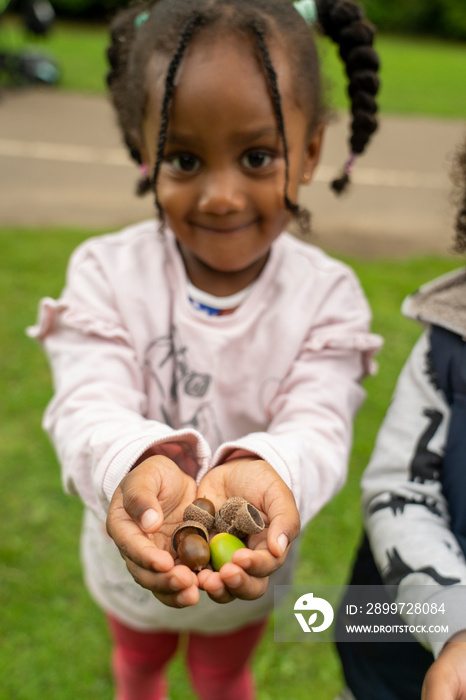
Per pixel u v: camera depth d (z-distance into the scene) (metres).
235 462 0.51
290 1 0.60
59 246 2.11
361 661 0.61
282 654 0.91
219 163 0.54
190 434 0.51
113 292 0.64
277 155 0.55
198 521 0.47
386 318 1.73
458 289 0.58
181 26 0.55
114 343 0.62
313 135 0.61
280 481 0.47
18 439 1.27
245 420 0.63
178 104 0.52
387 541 0.54
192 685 0.83
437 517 0.54
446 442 0.56
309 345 0.62
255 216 0.56
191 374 0.62
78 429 0.56
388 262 2.18
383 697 0.59
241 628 0.71
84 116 3.96
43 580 1.00
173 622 0.66
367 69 0.64
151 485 0.45
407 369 0.60
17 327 1.61
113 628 0.73
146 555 0.41
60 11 8.84
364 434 1.32
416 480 0.56
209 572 0.42
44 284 1.83
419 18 10.09
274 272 0.64
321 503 0.55
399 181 3.14
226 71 0.52
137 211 2.59
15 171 2.96
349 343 0.62
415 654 0.58
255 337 0.63
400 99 4.97
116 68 0.67
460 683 0.43
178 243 0.66
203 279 0.64
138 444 0.51
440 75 6.16
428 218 2.69
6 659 0.90
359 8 0.64
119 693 0.81
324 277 0.65
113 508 0.45
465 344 0.57
